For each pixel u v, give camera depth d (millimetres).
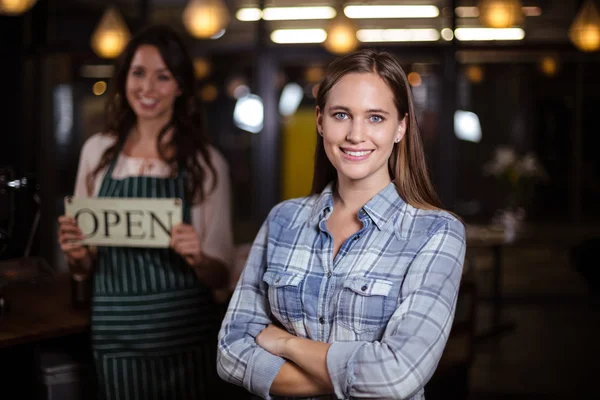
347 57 1557
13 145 6250
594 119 12039
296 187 9977
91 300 2654
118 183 2529
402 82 1553
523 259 9578
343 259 1552
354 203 1602
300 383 1492
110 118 2607
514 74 12094
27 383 2910
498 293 6355
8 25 6195
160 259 2469
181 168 2531
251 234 9547
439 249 1498
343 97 1518
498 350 5391
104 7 6586
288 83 9906
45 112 6488
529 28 6703
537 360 5113
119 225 2412
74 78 7586
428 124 8992
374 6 7383
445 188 6348
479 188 12172
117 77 2570
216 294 3025
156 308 2463
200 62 8172
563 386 4504
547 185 12148
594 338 5773
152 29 2551
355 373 1400
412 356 1384
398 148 1607
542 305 7051
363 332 1492
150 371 2471
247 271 1707
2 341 2354
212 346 2570
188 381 2506
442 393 3465
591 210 12219
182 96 2582
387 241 1538
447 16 6219
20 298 3004
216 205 2574
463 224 1582
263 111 6480
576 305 7055
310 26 7180
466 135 12070
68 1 6449
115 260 2482
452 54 6199
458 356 3500
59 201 6863
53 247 6543
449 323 1449
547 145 12195
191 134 2572
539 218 12164
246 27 7574
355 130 1511
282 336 1551
